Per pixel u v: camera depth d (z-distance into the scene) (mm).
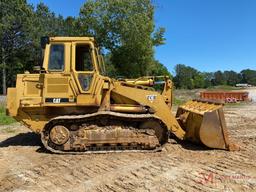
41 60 10445
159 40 37656
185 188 6863
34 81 9945
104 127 9805
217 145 10031
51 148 9742
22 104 9898
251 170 8062
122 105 10273
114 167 8359
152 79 11430
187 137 10602
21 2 55688
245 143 11258
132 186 7023
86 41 9977
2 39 55031
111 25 35188
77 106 10039
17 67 56750
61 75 9898
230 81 128125
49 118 10086
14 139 12188
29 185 7207
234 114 21828
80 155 9570
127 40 35250
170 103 11414
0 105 25234
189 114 10688
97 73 9984
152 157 9281
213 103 10438
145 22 35438
